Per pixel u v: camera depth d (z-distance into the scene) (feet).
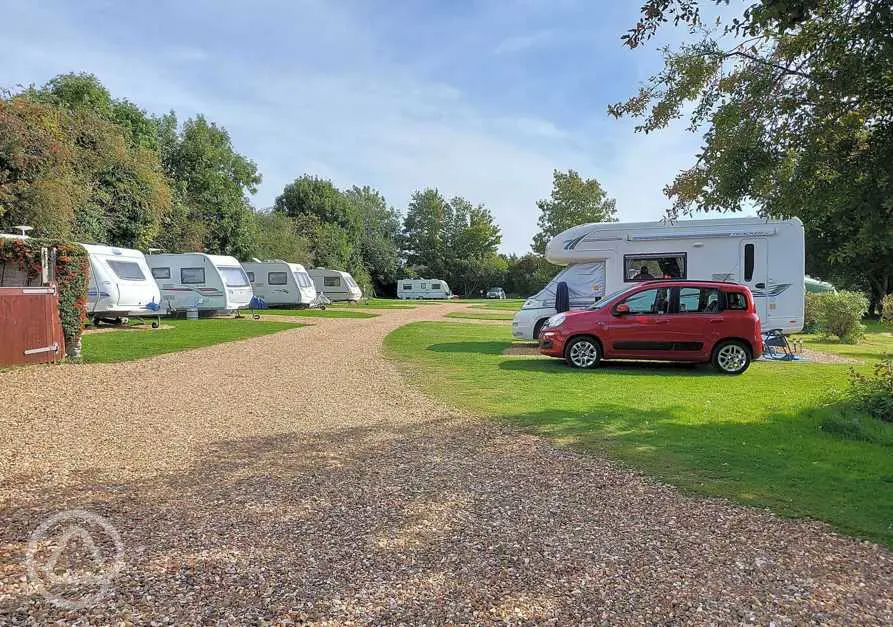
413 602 9.50
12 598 9.37
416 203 261.44
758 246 43.98
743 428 21.48
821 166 17.69
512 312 110.01
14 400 25.14
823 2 15.87
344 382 31.50
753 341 35.94
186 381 31.04
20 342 34.06
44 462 16.74
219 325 68.74
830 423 21.38
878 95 16.78
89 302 57.26
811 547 11.73
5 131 59.26
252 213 141.28
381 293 234.99
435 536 12.05
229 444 19.04
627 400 26.78
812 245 99.86
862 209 16.74
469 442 19.53
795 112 18.54
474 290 254.47
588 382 31.89
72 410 23.63
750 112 18.95
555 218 138.41
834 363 42.19
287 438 19.88
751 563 11.01
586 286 47.50
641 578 10.39
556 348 37.76
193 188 125.08
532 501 14.15
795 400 26.78
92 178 79.36
